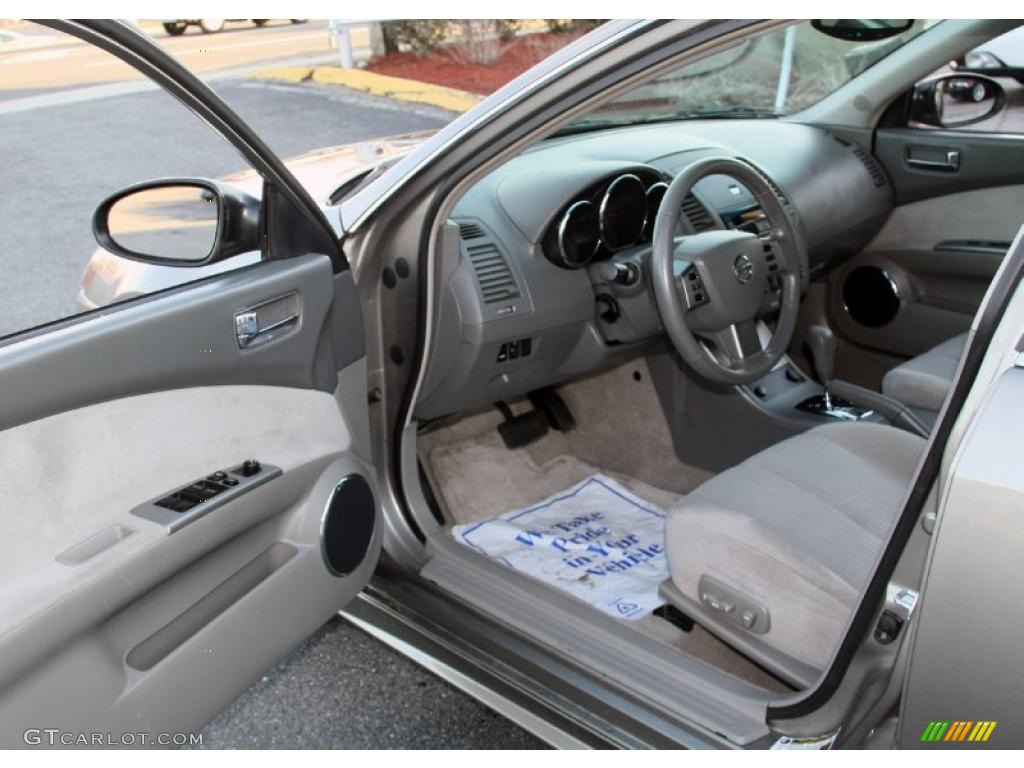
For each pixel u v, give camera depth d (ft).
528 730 5.41
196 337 4.51
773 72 10.46
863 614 4.31
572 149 8.59
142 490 4.30
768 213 7.09
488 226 7.09
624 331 7.58
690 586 5.56
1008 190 9.10
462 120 5.57
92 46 4.01
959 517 3.34
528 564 7.55
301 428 5.26
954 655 3.51
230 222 4.93
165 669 4.34
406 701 6.41
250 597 4.83
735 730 4.91
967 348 3.76
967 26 8.91
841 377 10.70
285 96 27.30
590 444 9.25
